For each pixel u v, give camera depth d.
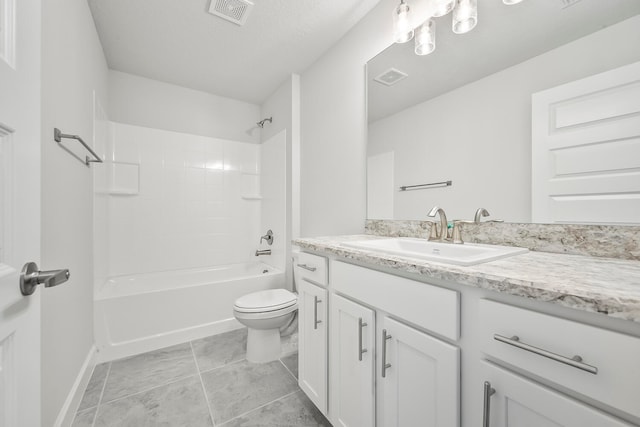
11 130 0.49
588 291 0.45
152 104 2.53
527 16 1.01
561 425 0.48
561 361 0.47
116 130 2.34
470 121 1.18
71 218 1.28
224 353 1.84
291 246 2.44
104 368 1.65
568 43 0.90
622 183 0.79
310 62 2.26
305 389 1.27
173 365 1.69
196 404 1.34
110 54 2.12
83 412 1.28
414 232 1.42
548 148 0.94
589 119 0.85
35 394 0.55
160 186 2.54
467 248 1.03
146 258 2.46
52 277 0.54
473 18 1.12
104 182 2.16
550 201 0.94
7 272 0.47
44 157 0.97
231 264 2.90
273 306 1.69
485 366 0.60
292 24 1.80
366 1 1.62
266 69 2.37
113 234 2.32
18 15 0.51
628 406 0.41
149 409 1.31
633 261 0.76
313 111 2.26
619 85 0.80
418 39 1.32
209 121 2.82
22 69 0.52
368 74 1.69
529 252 0.95
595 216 0.84
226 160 2.89
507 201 1.06
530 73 1.00
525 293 0.52
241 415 1.27
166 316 1.96
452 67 1.25
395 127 1.53
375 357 0.89
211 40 1.97
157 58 2.19
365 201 1.73
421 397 0.73
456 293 0.65
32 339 0.54
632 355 0.41
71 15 1.28
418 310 0.74
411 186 1.44
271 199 2.82
